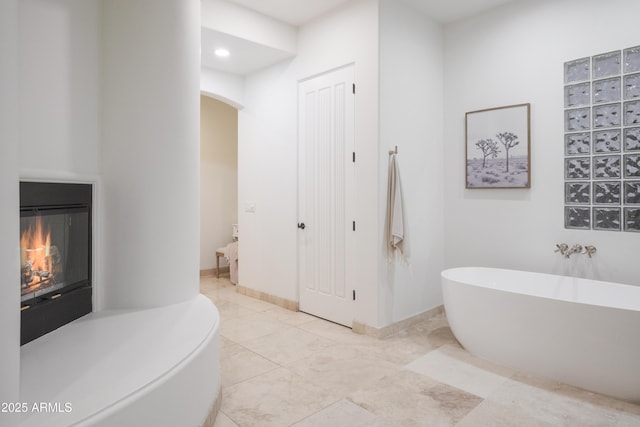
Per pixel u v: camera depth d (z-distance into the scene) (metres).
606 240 3.16
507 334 2.74
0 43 1.24
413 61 3.72
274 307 4.32
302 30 4.04
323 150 3.88
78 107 2.27
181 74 2.53
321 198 3.91
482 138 3.82
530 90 3.54
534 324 2.61
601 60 3.17
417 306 3.81
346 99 3.65
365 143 3.47
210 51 4.01
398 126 3.56
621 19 3.07
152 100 2.43
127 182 2.42
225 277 5.97
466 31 3.94
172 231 2.51
